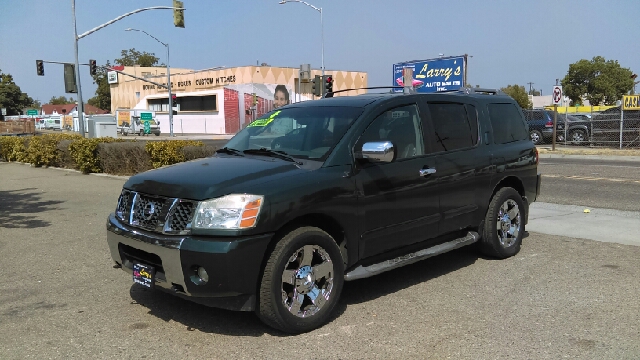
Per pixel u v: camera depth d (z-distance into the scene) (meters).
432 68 34.72
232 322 4.43
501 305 4.72
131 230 4.32
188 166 4.66
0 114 74.56
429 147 5.29
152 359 3.79
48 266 6.14
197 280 3.90
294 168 4.38
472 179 5.69
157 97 68.19
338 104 5.22
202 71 61.19
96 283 5.52
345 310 4.66
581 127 26.08
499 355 3.76
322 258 4.29
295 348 3.92
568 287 5.16
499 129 6.29
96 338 4.16
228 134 57.25
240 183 4.04
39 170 17.31
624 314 4.47
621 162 18.72
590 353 3.77
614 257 6.19
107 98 110.75
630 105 23.38
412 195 5.01
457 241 5.67
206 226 3.86
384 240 4.83
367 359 3.73
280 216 3.99
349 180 4.48
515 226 6.35
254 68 55.84
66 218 8.92
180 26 23.42
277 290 3.98
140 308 4.79
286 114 5.45
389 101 5.11
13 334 4.25
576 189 11.72
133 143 14.46
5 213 9.41
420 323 4.35
